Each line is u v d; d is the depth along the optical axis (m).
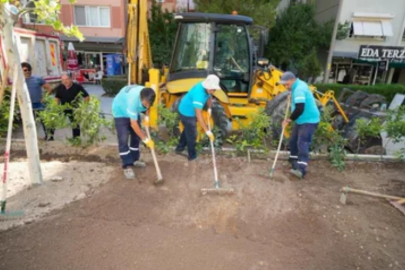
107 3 19.88
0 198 3.10
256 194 3.48
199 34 5.73
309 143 3.91
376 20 14.98
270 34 14.88
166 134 5.67
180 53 5.94
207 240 2.68
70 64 17.00
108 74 20.98
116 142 5.29
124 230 2.74
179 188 3.54
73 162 4.20
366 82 16.55
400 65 15.60
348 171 4.39
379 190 3.80
